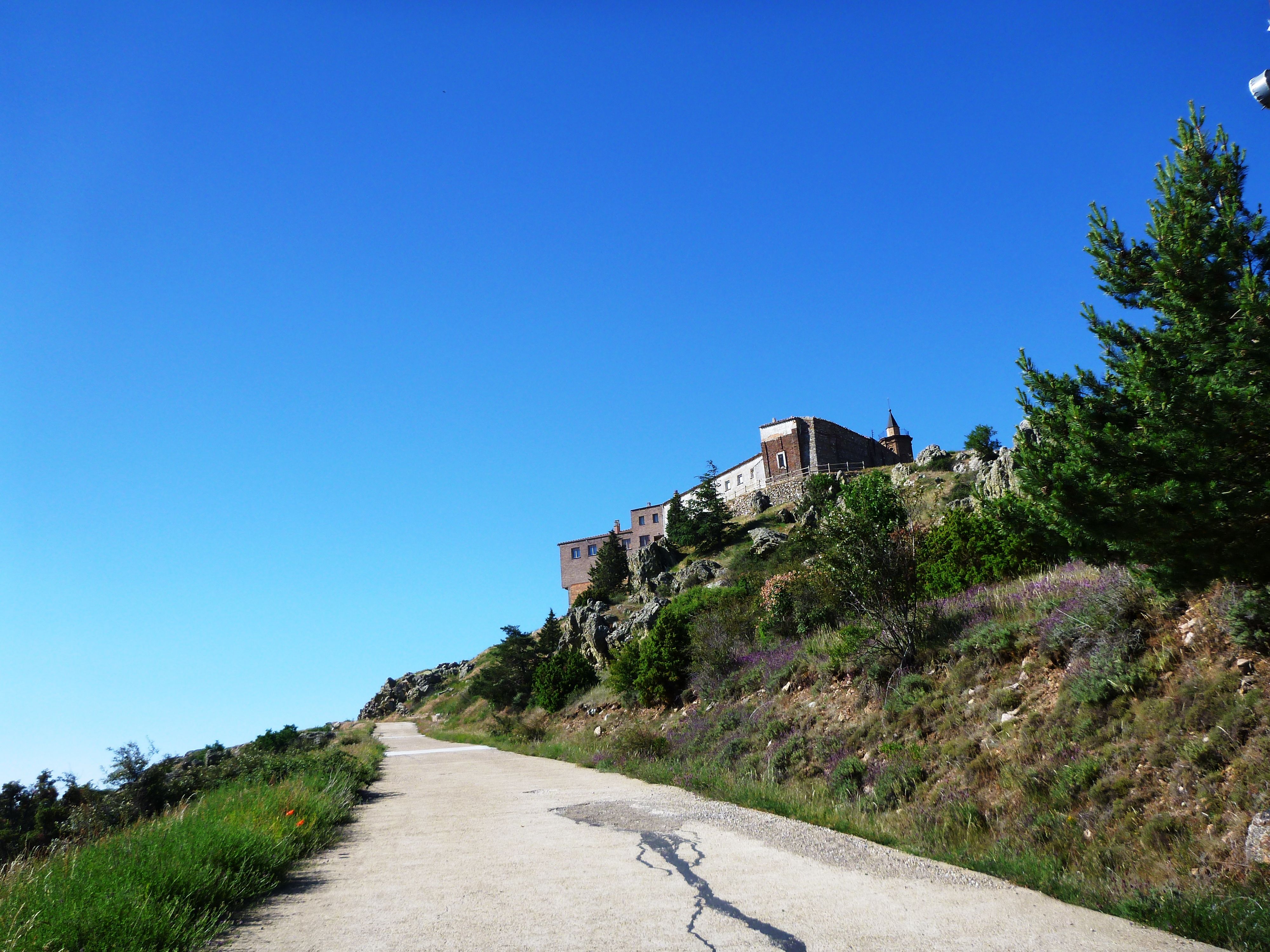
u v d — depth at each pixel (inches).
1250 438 252.7
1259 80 271.1
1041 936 210.7
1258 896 238.7
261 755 786.8
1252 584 280.8
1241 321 258.7
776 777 556.7
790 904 244.1
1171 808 314.5
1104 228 320.8
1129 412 300.0
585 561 3531.0
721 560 2212.1
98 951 198.4
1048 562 627.8
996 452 1838.1
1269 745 300.8
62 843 321.4
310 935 223.9
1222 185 284.8
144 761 722.8
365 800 584.1
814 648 729.0
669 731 851.4
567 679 1400.1
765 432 2989.7
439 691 3312.0
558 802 514.6
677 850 334.3
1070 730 395.5
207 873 266.7
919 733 498.0
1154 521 265.6
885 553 634.8
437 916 238.8
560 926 224.2
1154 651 388.5
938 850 336.8
